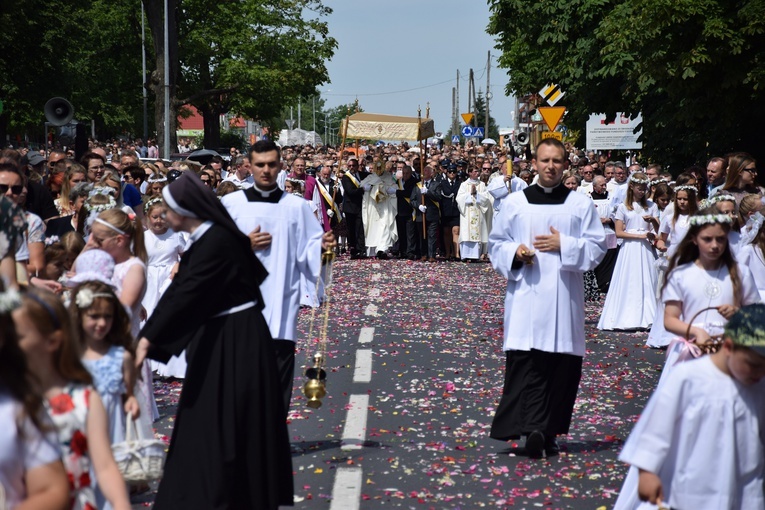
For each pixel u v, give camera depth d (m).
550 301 8.72
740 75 19.27
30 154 18.67
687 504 5.03
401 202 27.67
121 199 11.62
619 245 19.03
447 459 8.62
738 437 5.00
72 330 4.47
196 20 60.09
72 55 59.16
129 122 72.75
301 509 7.37
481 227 27.25
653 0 18.92
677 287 6.87
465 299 18.97
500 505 7.48
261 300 6.76
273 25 59.62
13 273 7.03
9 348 3.84
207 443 6.35
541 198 8.98
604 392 11.35
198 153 29.33
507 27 32.06
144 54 63.66
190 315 6.49
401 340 14.44
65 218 11.40
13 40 51.56
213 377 6.44
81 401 4.52
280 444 6.66
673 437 5.04
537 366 8.73
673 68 19.70
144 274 7.98
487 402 10.76
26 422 3.84
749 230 10.48
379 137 29.78
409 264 26.31
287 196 8.92
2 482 3.82
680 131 23.36
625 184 19.19
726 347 4.92
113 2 63.38
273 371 6.64
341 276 23.02
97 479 4.52
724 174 13.56
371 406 10.52
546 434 8.68
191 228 6.62
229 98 61.50
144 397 7.51
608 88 29.17
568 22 29.69
